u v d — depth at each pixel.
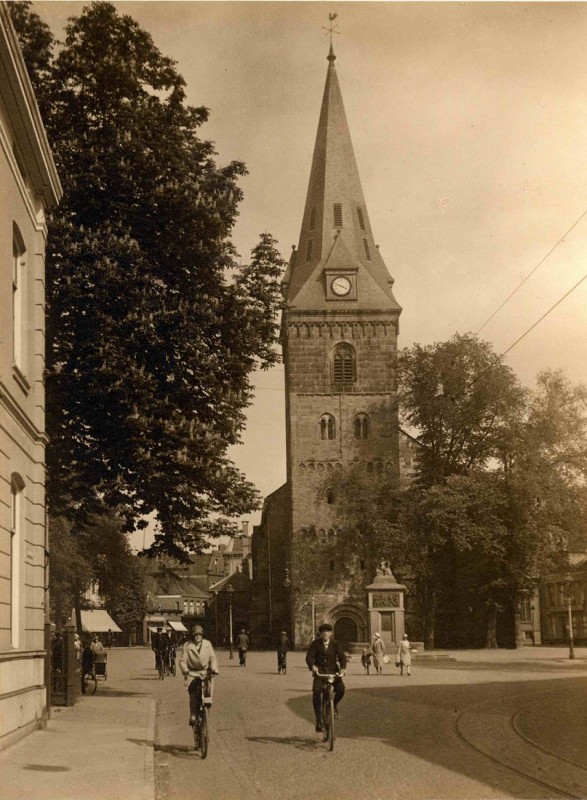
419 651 53.88
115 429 26.78
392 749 15.16
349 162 89.88
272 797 11.33
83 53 28.28
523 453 64.81
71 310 26.75
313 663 15.82
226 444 28.38
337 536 79.88
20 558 18.11
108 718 21.05
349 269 84.31
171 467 27.09
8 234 17.27
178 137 28.86
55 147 27.09
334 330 83.56
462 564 69.25
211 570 150.75
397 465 81.50
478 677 36.06
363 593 78.44
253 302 30.19
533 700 24.75
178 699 27.53
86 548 73.69
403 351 70.62
